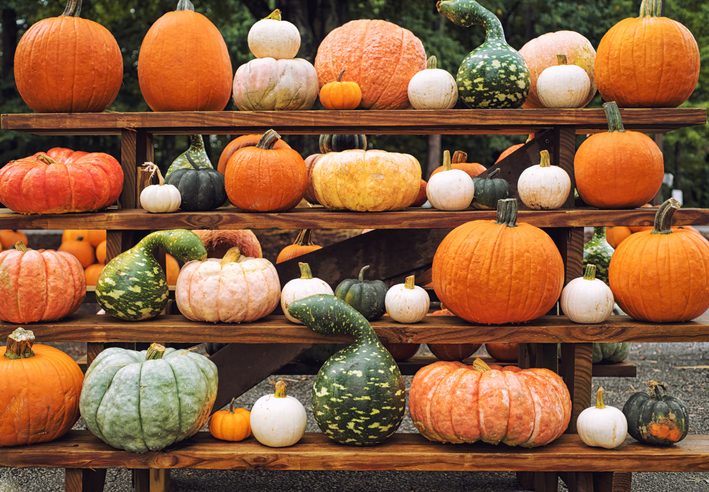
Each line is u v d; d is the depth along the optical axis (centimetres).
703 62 1500
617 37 319
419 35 1224
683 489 322
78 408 285
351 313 285
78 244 602
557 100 319
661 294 290
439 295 302
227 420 281
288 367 439
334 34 346
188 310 298
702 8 1524
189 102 324
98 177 304
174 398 263
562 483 334
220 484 325
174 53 321
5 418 266
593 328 292
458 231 297
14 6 1170
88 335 296
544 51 354
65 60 315
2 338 296
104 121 311
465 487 324
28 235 726
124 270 299
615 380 511
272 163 306
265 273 303
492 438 266
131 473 339
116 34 1233
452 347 408
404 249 349
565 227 321
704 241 300
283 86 317
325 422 275
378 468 267
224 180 329
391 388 274
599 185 306
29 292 293
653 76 310
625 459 268
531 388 269
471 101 326
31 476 334
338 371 275
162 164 1409
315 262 354
